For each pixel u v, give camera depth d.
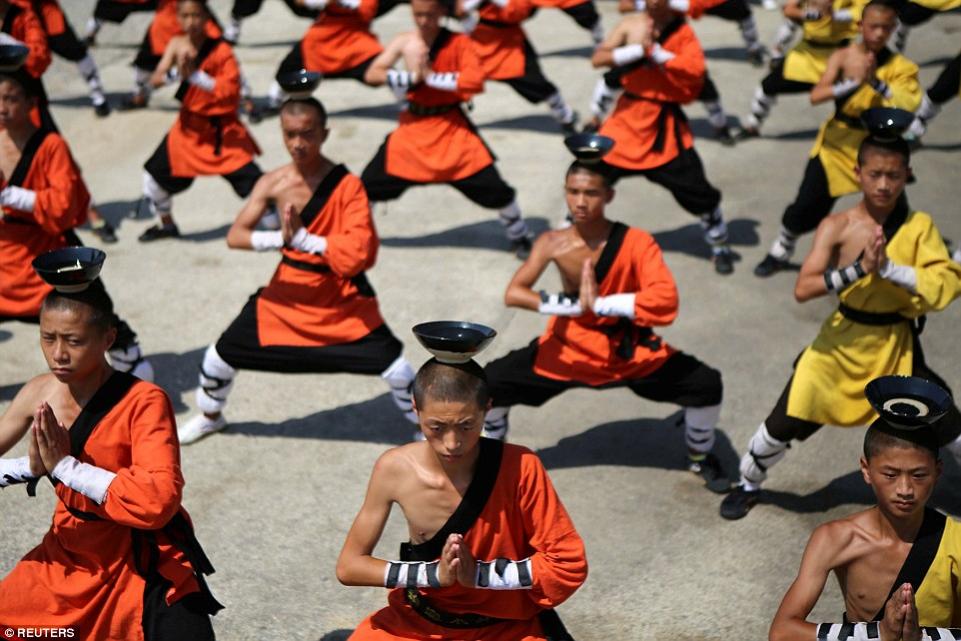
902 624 3.82
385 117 13.07
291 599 5.83
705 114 13.09
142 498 4.27
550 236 6.25
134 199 11.13
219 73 9.68
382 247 10.08
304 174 6.64
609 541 6.29
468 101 9.30
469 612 4.38
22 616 4.55
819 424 6.21
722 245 9.46
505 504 4.25
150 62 12.95
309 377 8.05
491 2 11.63
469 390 4.00
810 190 9.06
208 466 7.00
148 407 4.43
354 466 7.02
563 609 5.76
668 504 6.62
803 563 4.21
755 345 8.38
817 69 11.64
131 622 4.50
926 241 5.84
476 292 9.26
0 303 7.16
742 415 7.51
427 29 8.98
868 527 4.16
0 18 11.14
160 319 8.89
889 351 6.01
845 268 5.79
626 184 11.36
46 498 6.69
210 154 9.80
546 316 8.88
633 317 6.05
